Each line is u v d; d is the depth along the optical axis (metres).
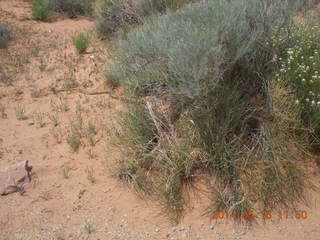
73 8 9.70
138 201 3.42
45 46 7.17
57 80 5.69
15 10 9.58
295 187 3.38
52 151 4.15
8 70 6.04
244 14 3.87
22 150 4.16
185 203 3.35
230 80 3.85
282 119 3.57
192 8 4.12
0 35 7.43
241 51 3.48
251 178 3.40
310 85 3.62
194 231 3.11
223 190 3.39
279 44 4.08
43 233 3.15
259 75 3.92
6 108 5.01
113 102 4.99
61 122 4.66
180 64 3.17
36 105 5.07
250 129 3.74
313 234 3.05
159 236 3.08
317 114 3.49
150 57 3.82
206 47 3.13
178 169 3.44
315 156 3.71
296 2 4.37
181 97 3.70
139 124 3.82
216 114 3.58
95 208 3.39
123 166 3.69
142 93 4.36
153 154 3.61
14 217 3.31
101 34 7.52
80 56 6.55
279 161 3.44
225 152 3.43
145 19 6.46
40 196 3.54
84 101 5.09
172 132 3.59
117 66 4.54
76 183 3.68
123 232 3.13
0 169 3.82
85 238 3.09
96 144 4.18
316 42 4.28
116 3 7.27
